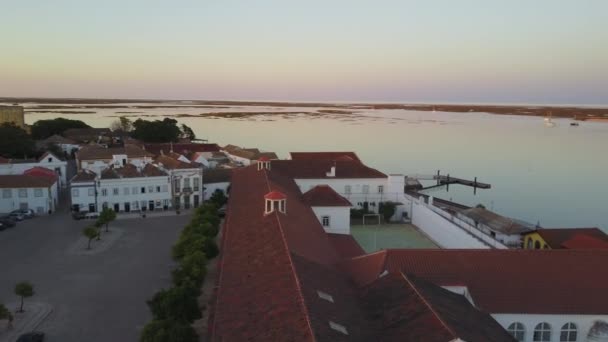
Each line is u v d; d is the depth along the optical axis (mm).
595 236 76125
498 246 72062
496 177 162000
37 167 112188
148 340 39812
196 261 55844
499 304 43281
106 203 102250
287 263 40031
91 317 53031
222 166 133625
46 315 53188
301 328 29797
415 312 35156
